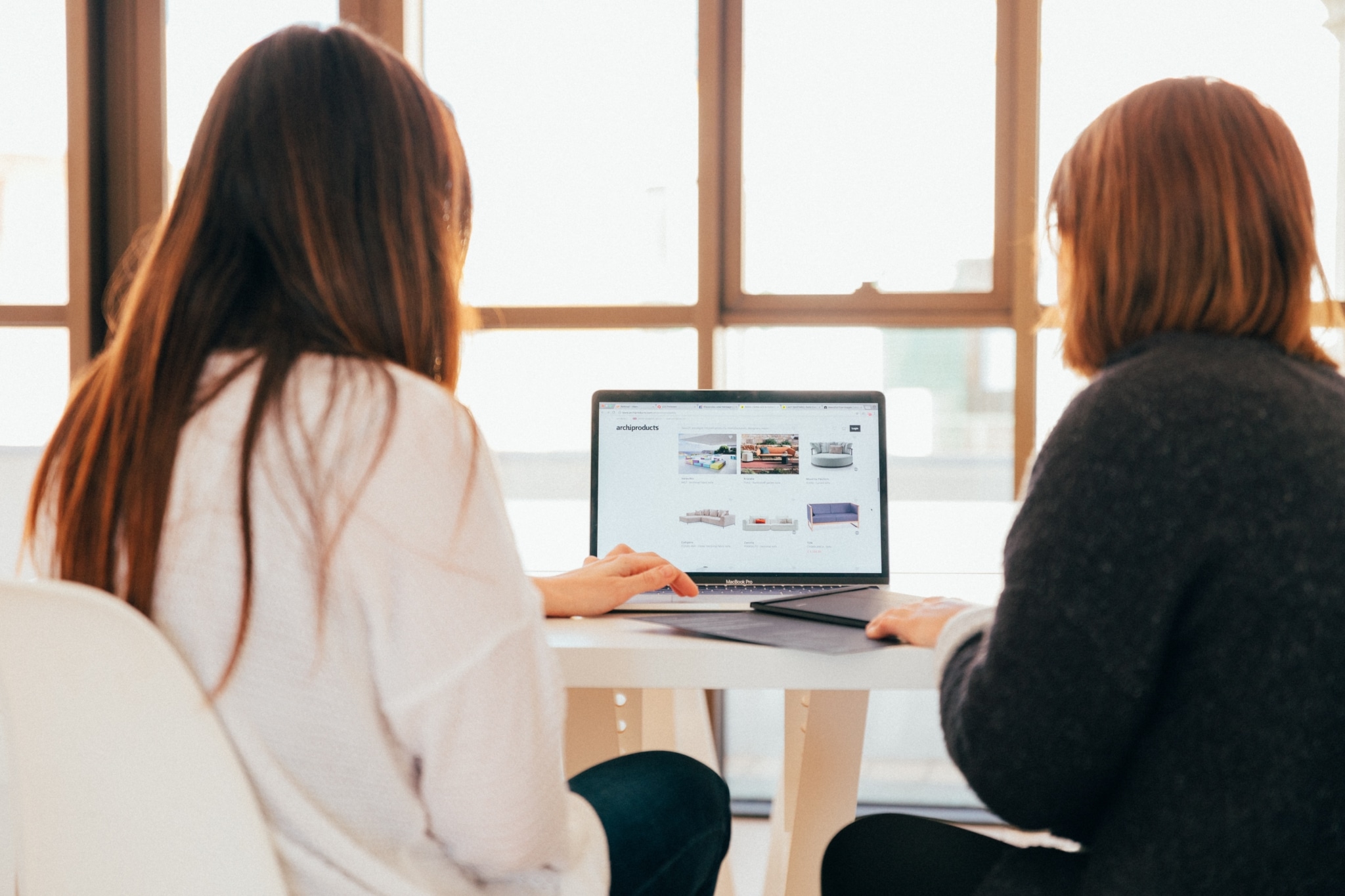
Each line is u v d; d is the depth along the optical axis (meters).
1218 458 0.60
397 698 0.58
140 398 0.60
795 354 2.53
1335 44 2.36
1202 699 0.59
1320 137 2.38
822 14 2.48
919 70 2.48
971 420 2.48
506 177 2.51
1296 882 0.58
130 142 2.49
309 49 0.67
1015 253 2.41
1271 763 0.57
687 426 1.28
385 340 0.66
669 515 1.26
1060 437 0.65
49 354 2.46
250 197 0.63
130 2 2.48
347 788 0.58
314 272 0.63
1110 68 2.42
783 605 1.05
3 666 0.58
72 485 0.62
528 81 2.51
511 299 2.52
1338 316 0.74
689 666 0.89
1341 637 0.57
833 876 0.83
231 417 0.58
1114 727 0.60
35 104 2.46
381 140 0.66
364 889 0.57
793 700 1.51
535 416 2.52
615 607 1.08
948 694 0.72
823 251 2.51
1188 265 0.70
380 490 0.57
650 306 2.49
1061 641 0.60
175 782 0.56
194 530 0.57
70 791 0.59
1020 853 0.72
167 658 0.53
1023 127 2.38
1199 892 0.58
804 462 1.28
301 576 0.56
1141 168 0.72
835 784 1.35
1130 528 0.60
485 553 0.61
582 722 1.34
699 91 2.42
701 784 0.94
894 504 2.38
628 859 0.82
